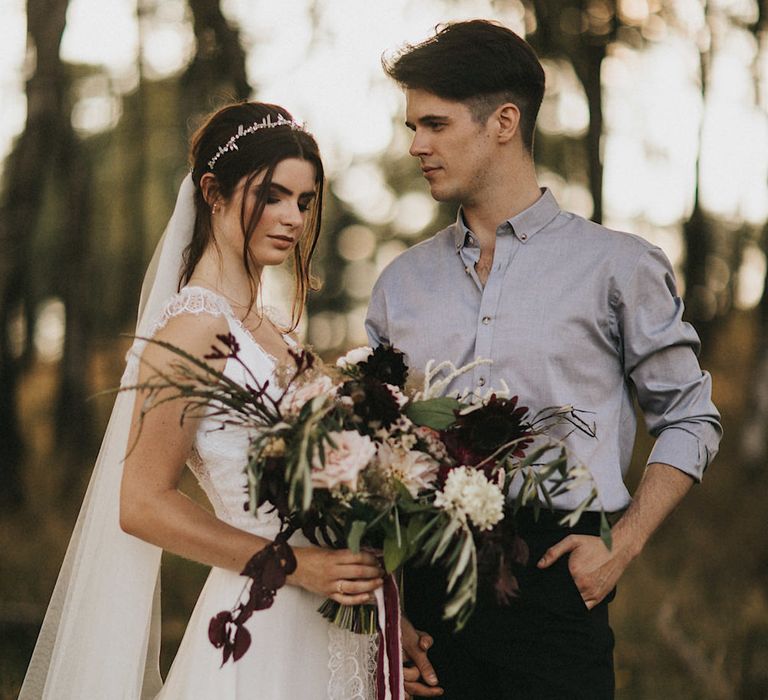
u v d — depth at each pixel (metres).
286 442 2.45
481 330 3.04
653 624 6.18
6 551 7.68
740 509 8.63
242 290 2.90
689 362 3.01
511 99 3.02
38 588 6.77
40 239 11.61
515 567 2.93
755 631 5.87
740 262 11.56
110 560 2.85
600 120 8.20
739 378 11.73
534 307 3.01
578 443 2.96
